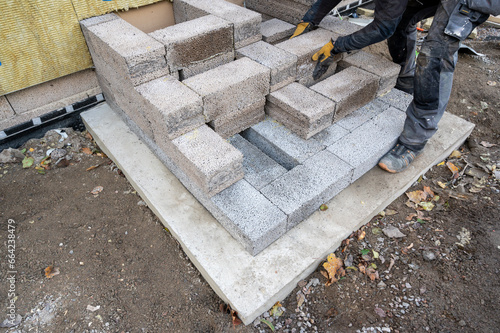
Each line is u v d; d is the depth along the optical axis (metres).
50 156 3.29
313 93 2.97
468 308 2.20
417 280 2.37
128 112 3.11
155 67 2.73
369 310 2.23
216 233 2.49
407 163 2.90
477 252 2.50
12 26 2.71
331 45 3.06
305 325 2.18
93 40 2.93
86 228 2.72
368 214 2.61
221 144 2.53
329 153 2.80
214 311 2.26
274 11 3.89
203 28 2.93
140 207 2.91
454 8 2.32
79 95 3.47
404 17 3.16
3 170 3.18
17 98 3.09
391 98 3.37
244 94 2.81
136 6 3.35
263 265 2.28
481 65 4.51
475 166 3.18
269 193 2.49
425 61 2.49
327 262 2.41
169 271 2.48
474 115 3.77
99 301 2.29
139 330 2.17
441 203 2.86
